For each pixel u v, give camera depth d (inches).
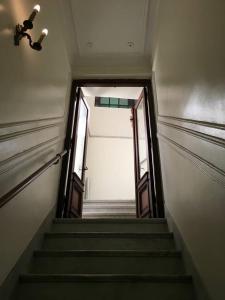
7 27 59.9
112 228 100.5
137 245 88.8
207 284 56.6
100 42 144.0
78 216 145.1
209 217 55.4
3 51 57.4
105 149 280.2
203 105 58.4
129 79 154.0
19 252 67.9
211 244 54.3
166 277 67.7
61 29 120.5
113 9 125.5
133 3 122.6
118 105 298.4
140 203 146.6
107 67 155.5
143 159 156.0
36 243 82.6
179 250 80.5
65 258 78.9
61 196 121.6
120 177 267.9
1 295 56.0
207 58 55.9
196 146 62.3
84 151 166.9
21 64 69.3
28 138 73.4
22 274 67.4
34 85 80.4
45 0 93.9
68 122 141.1
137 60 155.3
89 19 130.3
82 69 154.6
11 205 62.7
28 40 74.4
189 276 67.7
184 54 77.1
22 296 64.5
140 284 67.1
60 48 119.5
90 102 287.6
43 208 92.7
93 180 263.9
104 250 82.8
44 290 65.7
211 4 53.1
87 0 120.6
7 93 59.4
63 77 128.2
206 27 56.6
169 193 100.8
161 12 116.1
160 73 122.4
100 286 66.7
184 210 76.8
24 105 71.2
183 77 78.0
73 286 66.5
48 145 96.0
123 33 138.7
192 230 68.3
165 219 103.1
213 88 51.9
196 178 64.5
